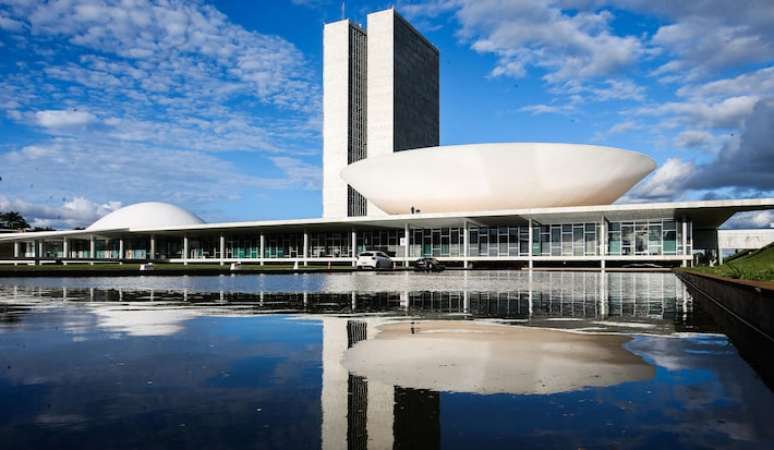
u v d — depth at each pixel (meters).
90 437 2.96
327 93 129.62
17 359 5.08
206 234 61.88
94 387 4.02
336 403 3.60
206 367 4.72
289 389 3.96
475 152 48.16
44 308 10.06
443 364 4.85
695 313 9.30
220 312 9.39
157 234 63.84
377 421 3.24
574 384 4.12
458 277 26.91
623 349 5.61
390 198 54.44
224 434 3.01
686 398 3.73
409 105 124.56
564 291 15.38
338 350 5.57
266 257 60.19
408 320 8.20
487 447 2.82
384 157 52.34
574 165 47.31
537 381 4.22
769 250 23.09
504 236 48.84
